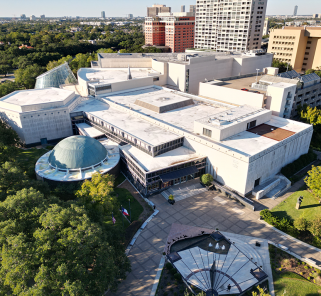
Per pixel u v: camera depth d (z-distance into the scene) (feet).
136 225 226.79
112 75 503.20
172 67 499.10
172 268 187.21
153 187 268.41
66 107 366.22
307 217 232.73
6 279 128.36
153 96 416.67
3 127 331.57
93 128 367.86
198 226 228.22
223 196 266.77
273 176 289.53
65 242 140.56
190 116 351.87
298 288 171.53
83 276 140.56
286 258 195.72
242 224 229.86
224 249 202.39
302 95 420.36
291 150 298.97
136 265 191.62
